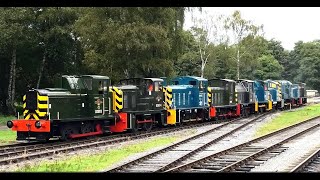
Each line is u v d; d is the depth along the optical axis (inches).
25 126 835.4
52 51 1648.6
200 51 2608.3
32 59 1692.9
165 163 630.5
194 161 614.5
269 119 1445.6
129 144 867.4
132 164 616.1
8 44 1518.2
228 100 1520.7
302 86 2389.3
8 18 1477.6
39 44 1649.9
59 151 746.8
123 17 1539.1
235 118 1550.2
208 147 807.7
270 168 585.3
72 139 920.9
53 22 1608.0
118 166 582.6
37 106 842.8
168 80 1549.0
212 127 1225.4
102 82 981.8
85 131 940.6
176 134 1056.2
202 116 1373.0
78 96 914.7
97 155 719.1
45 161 657.0
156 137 996.6
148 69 1604.3
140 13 1561.3
